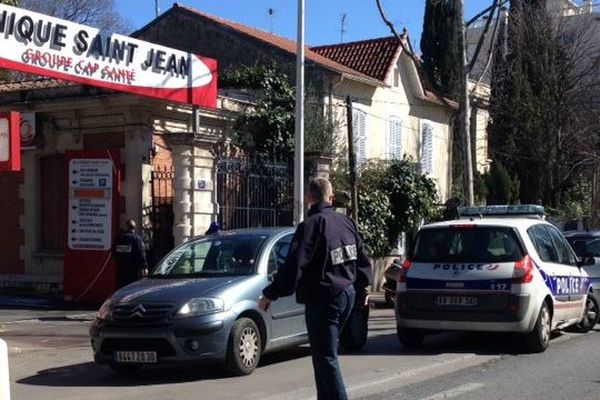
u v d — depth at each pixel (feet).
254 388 26.37
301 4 52.08
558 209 106.01
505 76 105.70
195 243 33.14
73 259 52.75
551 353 33.65
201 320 27.55
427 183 77.00
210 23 81.25
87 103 53.83
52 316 47.37
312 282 18.89
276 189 59.36
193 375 29.53
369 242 69.00
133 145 53.06
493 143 107.55
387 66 84.28
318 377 18.95
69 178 52.90
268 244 31.73
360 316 34.58
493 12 60.18
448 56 109.29
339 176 67.05
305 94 70.18
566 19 110.73
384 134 84.89
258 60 75.66
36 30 41.88
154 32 84.69
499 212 43.45
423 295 34.09
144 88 49.14
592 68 108.37
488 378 27.99
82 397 25.99
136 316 27.99
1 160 34.73
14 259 58.90
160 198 54.03
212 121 59.41
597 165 105.19
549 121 105.40
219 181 54.39
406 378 28.09
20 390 27.43
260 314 29.63
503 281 32.65
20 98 57.00
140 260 46.65
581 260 40.06
